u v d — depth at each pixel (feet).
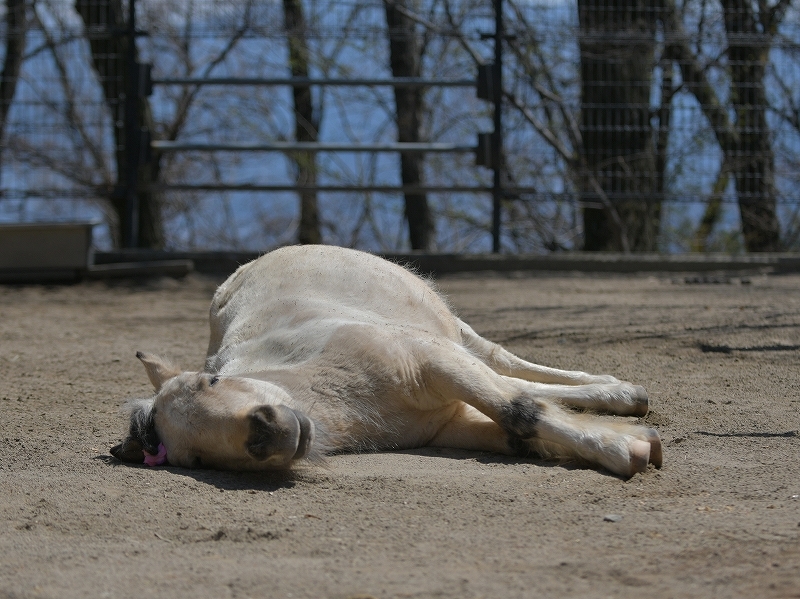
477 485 14.85
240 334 18.92
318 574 11.00
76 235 48.85
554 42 54.85
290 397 15.74
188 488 14.64
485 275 49.42
